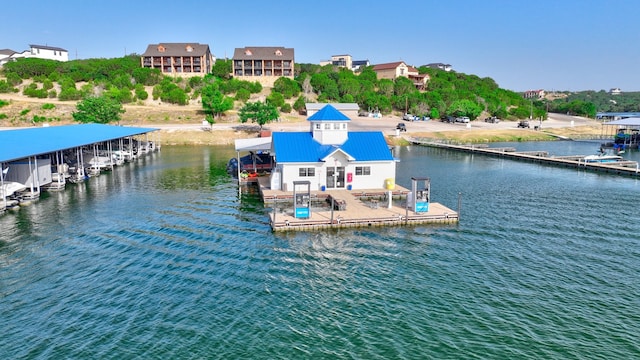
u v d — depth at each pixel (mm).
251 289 22938
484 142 95438
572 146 89562
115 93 113438
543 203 40969
